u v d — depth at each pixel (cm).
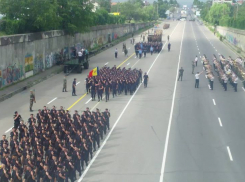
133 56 6806
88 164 2053
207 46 8531
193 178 1873
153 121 2889
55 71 5106
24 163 1792
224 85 4062
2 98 3566
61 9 5906
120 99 3622
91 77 3881
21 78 4441
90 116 2431
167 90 4044
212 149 2294
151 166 2025
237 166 2033
